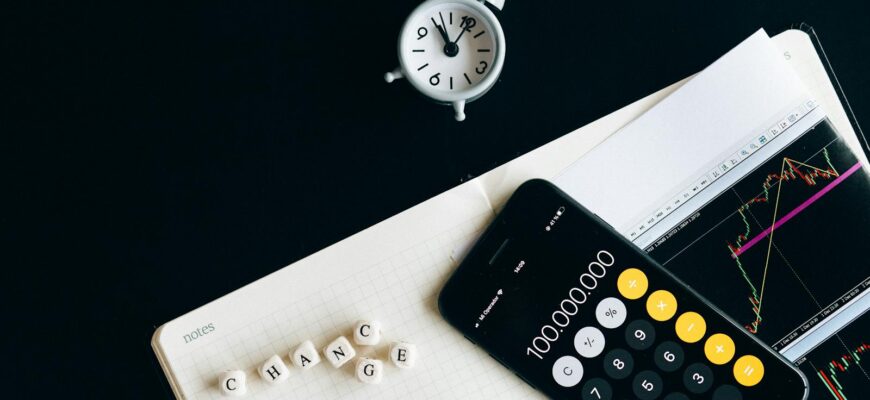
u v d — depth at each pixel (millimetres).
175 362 427
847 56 439
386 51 434
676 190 434
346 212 432
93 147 435
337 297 431
